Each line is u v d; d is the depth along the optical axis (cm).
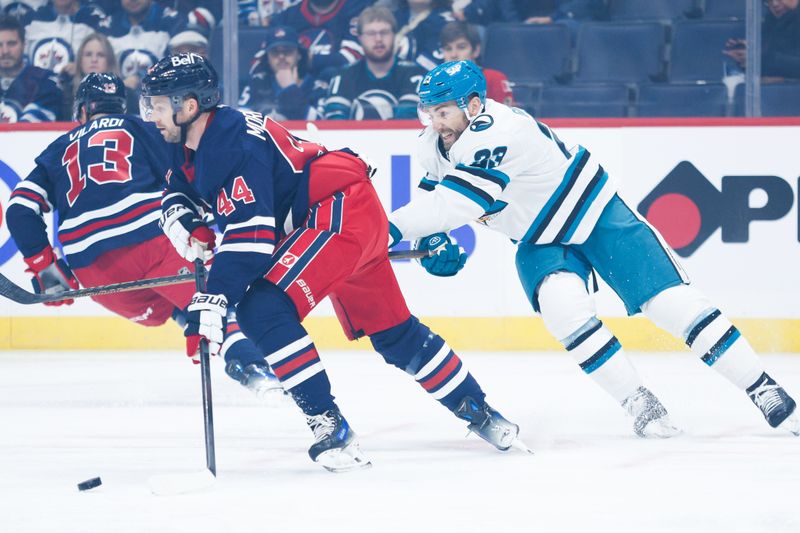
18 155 2189
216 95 977
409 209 1098
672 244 2092
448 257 1112
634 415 1190
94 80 1543
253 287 979
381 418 1358
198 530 774
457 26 2627
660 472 981
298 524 788
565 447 1127
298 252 977
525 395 1545
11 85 2644
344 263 992
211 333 928
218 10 2683
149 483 912
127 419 1369
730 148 2072
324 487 927
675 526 775
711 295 2086
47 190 1498
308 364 980
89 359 2061
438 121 1123
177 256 1494
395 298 1063
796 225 2066
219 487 932
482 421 1088
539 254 1205
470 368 1853
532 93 2647
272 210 962
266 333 968
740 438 1170
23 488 939
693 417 1324
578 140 2106
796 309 2067
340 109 2633
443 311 2131
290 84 2645
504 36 2722
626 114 2591
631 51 2716
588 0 2761
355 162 1034
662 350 2086
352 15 2653
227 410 1435
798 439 1162
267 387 1444
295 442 1184
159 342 2211
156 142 1507
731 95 2623
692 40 2705
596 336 1173
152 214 1489
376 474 986
